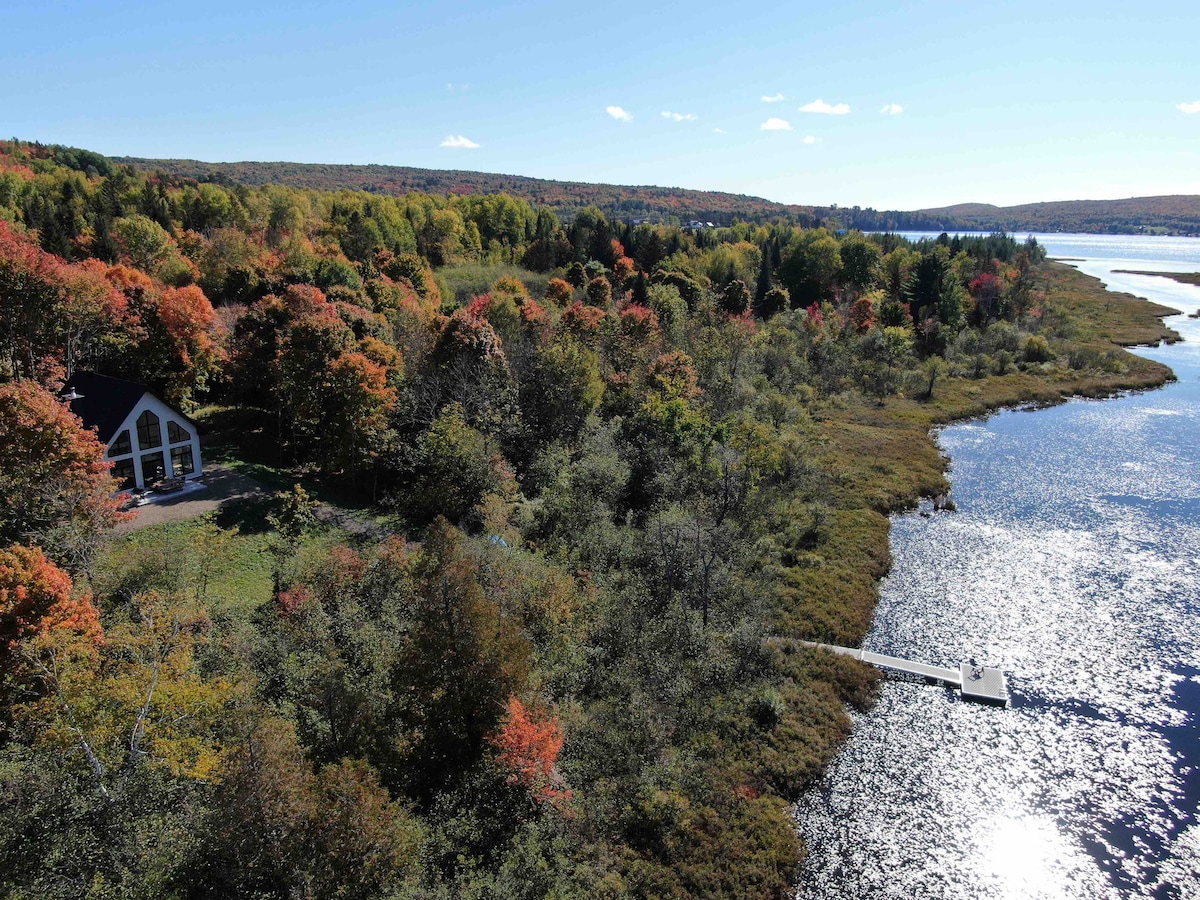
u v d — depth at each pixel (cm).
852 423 8062
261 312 6188
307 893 1934
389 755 2669
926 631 4272
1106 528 5534
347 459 5100
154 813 2120
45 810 2033
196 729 2436
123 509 4397
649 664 3638
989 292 12194
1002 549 5244
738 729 3438
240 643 3005
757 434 5878
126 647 2534
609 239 13288
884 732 3503
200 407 6350
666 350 7931
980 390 9262
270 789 1980
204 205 12019
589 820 2789
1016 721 3553
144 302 5769
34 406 3391
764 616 4181
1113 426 7950
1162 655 4016
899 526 5647
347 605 3409
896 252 15138
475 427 5612
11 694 2422
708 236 16288
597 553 4475
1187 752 3331
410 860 2206
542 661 3438
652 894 2623
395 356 5772
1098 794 3119
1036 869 2775
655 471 5631
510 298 7812
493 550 3888
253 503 4697
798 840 2903
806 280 13412
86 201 11656
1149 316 13625
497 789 2703
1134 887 2684
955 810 3056
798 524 5406
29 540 3222
